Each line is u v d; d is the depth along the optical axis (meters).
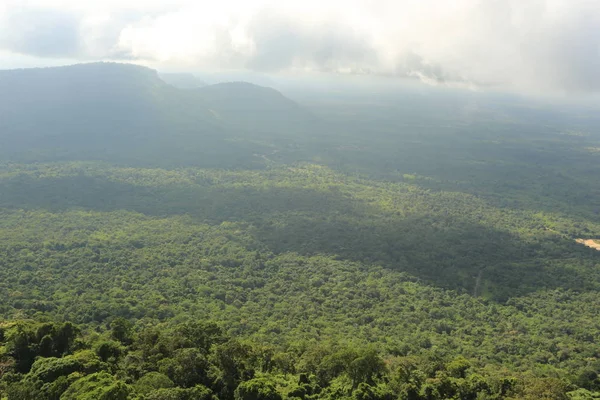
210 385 74.19
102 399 56.91
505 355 108.94
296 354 95.38
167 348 83.19
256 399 67.88
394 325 121.75
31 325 82.62
